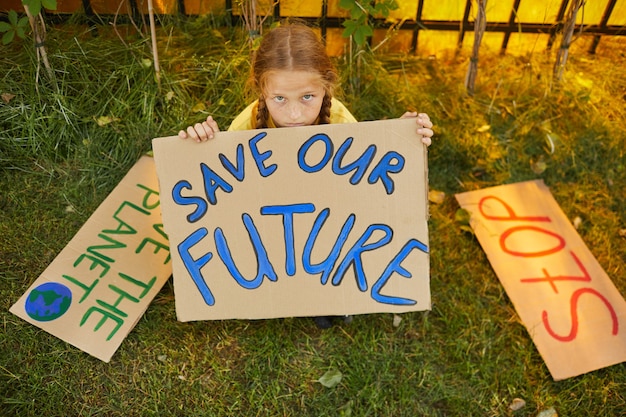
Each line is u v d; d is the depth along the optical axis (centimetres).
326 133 133
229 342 158
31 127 175
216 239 139
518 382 158
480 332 164
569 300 168
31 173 176
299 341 160
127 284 159
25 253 164
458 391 156
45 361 151
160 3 191
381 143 134
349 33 172
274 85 128
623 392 158
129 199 170
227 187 136
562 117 200
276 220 138
